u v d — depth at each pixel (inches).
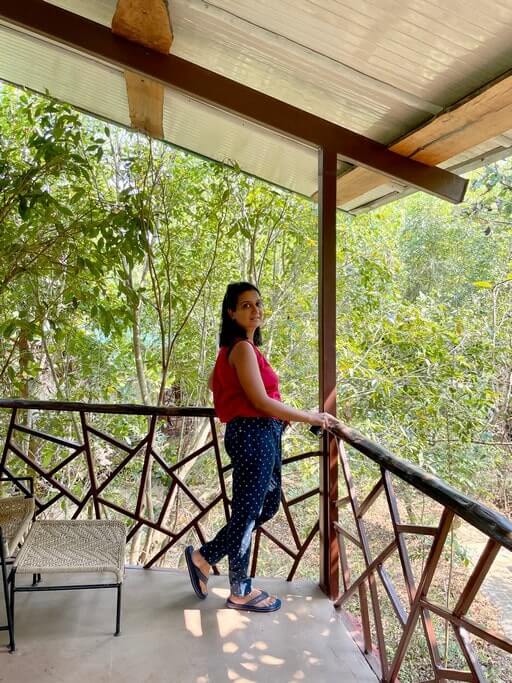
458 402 151.2
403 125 85.7
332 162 82.8
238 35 75.4
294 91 86.2
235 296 74.4
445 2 55.1
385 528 197.9
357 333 174.1
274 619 76.7
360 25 62.9
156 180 129.0
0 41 101.7
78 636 71.0
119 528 82.6
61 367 163.0
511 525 38.8
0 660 65.3
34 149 113.3
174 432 200.1
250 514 73.3
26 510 83.0
